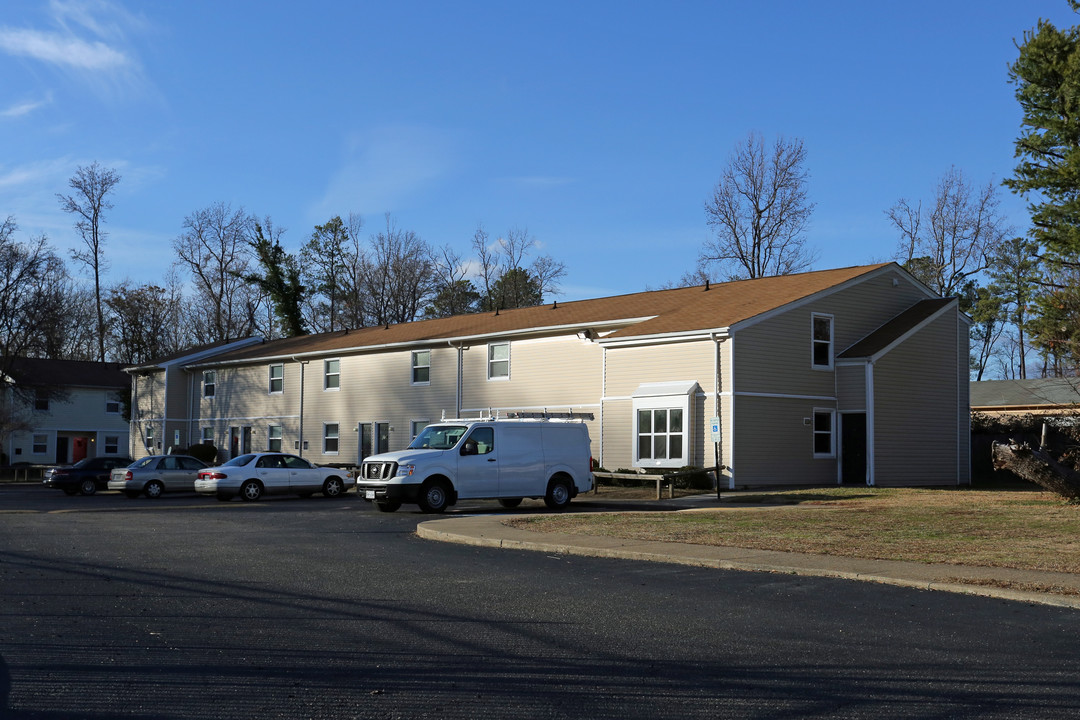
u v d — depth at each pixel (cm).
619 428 3111
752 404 2864
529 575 1235
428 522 1881
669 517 1952
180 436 5334
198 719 609
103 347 7538
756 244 5675
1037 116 3675
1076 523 1670
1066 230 3544
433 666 746
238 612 971
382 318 7350
